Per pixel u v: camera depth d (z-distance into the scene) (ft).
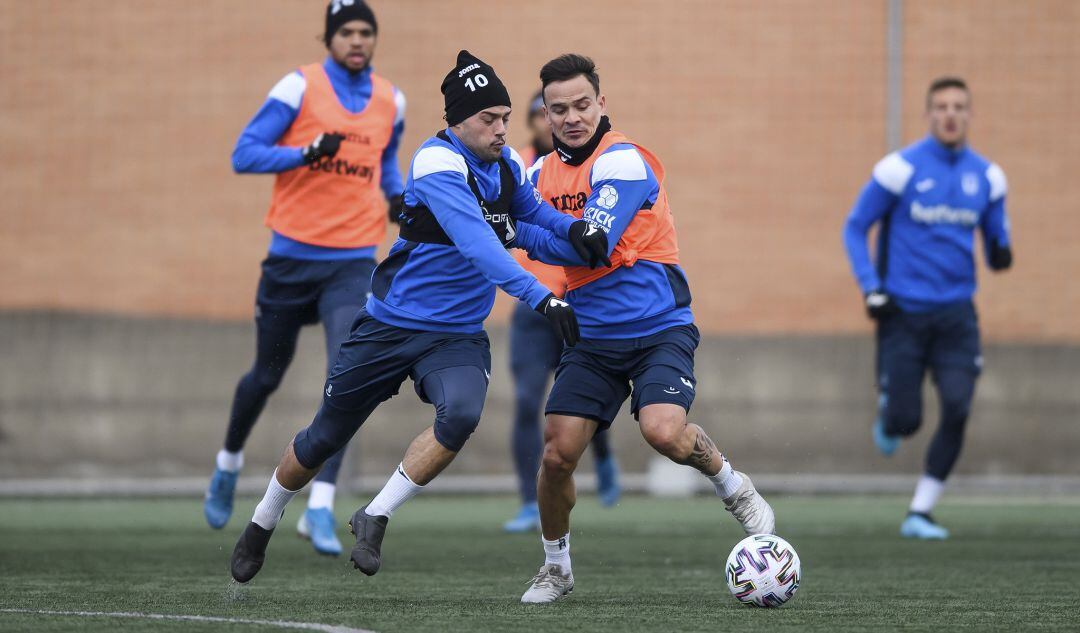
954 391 92.17
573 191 56.95
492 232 52.34
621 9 139.85
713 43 140.05
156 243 141.18
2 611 53.31
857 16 139.54
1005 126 139.33
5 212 140.97
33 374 132.77
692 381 56.08
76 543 86.53
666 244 57.77
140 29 141.08
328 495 76.64
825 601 58.75
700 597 59.93
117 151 141.18
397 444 130.31
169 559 76.79
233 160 76.38
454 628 48.80
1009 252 96.07
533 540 90.48
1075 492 130.00
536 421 96.17
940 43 139.33
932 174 92.27
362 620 50.98
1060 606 57.36
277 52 141.28
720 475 57.82
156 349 134.41
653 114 140.15
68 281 140.97
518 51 139.23
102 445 132.26
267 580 66.59
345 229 77.20
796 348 135.03
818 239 140.36
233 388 134.82
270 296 77.87
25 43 140.77
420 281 54.49
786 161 140.36
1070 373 134.00
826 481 130.00
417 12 138.41
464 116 53.26
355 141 77.61
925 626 50.72
